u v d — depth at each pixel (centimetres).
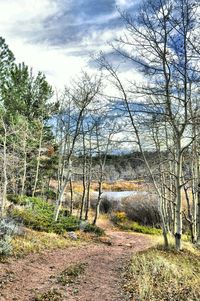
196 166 1956
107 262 1481
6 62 2981
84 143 2831
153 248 1675
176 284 1010
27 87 3159
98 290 997
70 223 2512
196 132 1775
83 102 2528
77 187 4872
